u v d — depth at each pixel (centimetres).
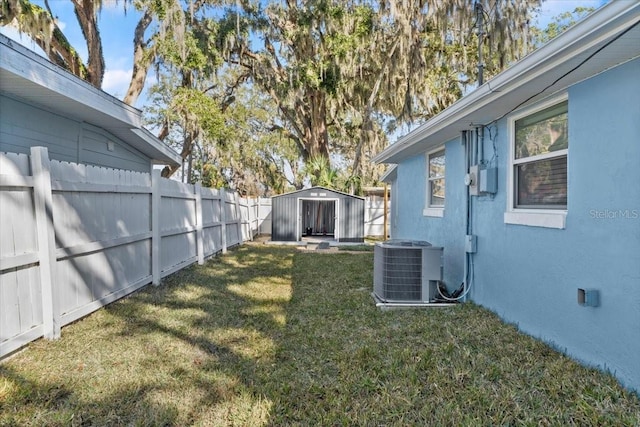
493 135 470
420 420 244
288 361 333
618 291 282
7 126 502
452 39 1453
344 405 262
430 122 530
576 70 297
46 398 260
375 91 1593
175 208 710
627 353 274
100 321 414
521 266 407
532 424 236
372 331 410
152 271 600
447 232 614
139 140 817
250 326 425
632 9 215
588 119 312
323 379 301
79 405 254
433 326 422
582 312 318
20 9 931
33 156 342
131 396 267
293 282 677
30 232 337
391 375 305
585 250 314
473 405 260
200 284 625
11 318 314
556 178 365
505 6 966
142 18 1523
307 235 1856
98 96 583
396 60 1459
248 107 2444
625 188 276
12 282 316
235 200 1236
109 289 478
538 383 287
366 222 1891
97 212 449
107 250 474
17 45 421
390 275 520
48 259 351
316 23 1593
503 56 967
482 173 470
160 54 1493
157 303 498
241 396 271
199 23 1523
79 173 412
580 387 277
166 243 664
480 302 504
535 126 397
